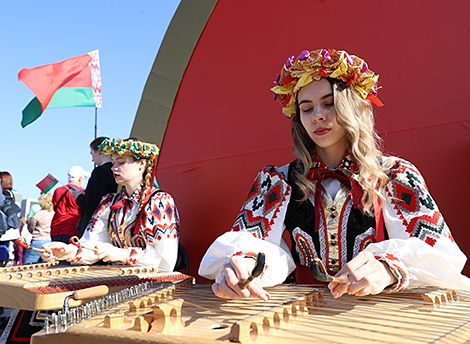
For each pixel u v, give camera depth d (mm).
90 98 4590
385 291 1093
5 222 5938
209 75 3227
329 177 1534
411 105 2398
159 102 3430
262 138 2910
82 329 782
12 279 1749
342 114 1409
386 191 1435
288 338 713
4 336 2066
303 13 2842
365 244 1426
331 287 979
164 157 3357
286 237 2615
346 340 688
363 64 1463
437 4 2396
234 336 675
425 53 2398
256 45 3027
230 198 2977
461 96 2271
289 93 1588
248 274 1085
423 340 677
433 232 1304
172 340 675
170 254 2600
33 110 4664
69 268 2064
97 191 3125
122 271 2053
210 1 3285
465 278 1213
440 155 2279
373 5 2588
